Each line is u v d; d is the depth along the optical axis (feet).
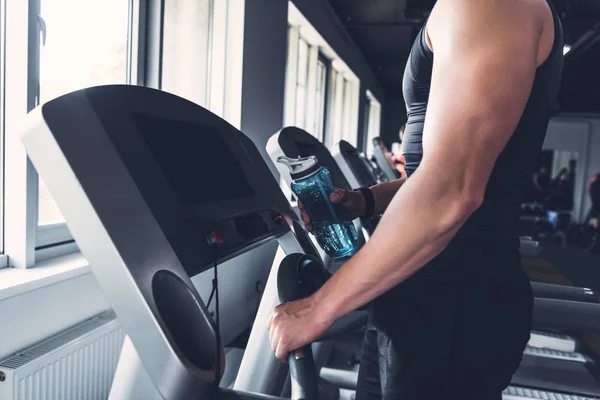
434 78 2.12
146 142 2.46
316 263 2.96
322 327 2.25
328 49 20.13
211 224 2.58
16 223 5.32
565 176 42.98
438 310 2.47
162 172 2.46
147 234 2.13
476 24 2.02
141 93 2.65
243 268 9.85
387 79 36.78
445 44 2.09
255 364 3.51
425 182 2.02
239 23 9.87
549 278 19.36
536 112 2.35
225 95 9.96
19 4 5.29
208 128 3.14
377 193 3.63
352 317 3.20
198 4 9.56
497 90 1.96
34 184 5.42
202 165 2.83
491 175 2.41
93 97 2.29
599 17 19.19
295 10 14.61
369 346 2.96
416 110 2.63
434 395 2.51
